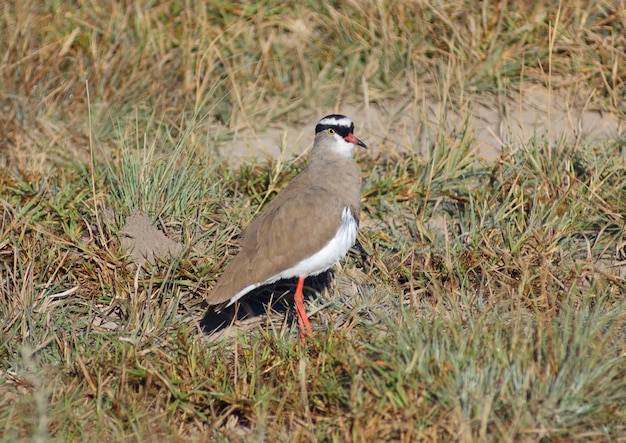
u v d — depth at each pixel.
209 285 12.20
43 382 10.22
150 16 17.39
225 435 9.66
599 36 16.77
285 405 9.84
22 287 11.55
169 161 13.51
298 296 11.59
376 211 14.12
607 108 16.09
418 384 9.47
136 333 11.02
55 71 16.36
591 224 13.24
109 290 12.10
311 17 17.69
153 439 9.34
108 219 12.98
